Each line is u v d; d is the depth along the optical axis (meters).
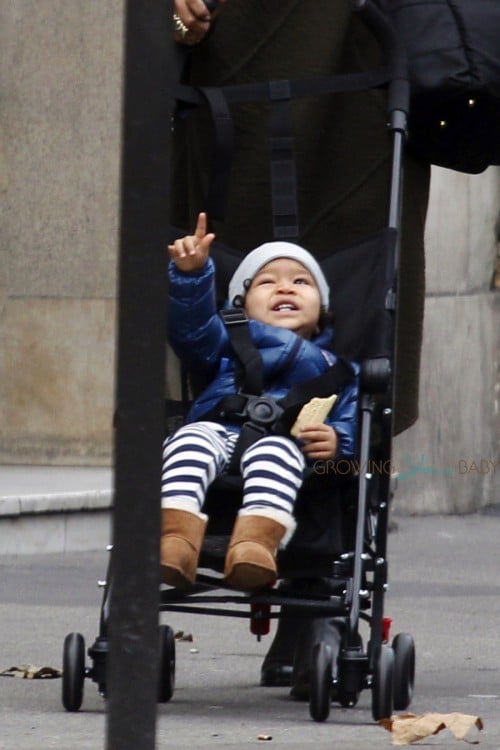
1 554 25.83
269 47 15.55
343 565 13.88
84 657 13.98
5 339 33.34
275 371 14.16
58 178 32.94
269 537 12.95
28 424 33.34
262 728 13.33
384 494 13.75
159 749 12.25
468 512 33.44
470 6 15.38
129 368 7.40
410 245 15.73
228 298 14.97
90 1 32.59
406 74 14.71
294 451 13.36
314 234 15.63
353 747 12.54
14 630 18.83
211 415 14.14
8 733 12.98
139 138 7.36
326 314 14.62
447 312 32.78
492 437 34.44
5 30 32.97
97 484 28.81
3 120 33.09
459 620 20.34
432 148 15.73
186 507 12.95
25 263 33.25
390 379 13.85
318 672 13.50
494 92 15.15
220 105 14.86
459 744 12.80
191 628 19.67
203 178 15.59
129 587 7.41
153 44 7.34
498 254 34.62
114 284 32.88
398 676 14.13
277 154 15.26
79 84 32.78
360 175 15.56
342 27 15.64
